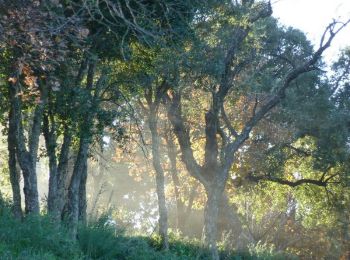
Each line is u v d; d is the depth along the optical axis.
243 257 30.09
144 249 20.98
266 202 43.12
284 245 43.78
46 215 17.97
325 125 37.19
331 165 37.88
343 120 37.41
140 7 19.34
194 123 33.91
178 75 24.55
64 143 22.61
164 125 34.16
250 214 42.53
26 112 23.41
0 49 14.74
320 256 44.44
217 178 27.41
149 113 27.19
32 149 19.94
